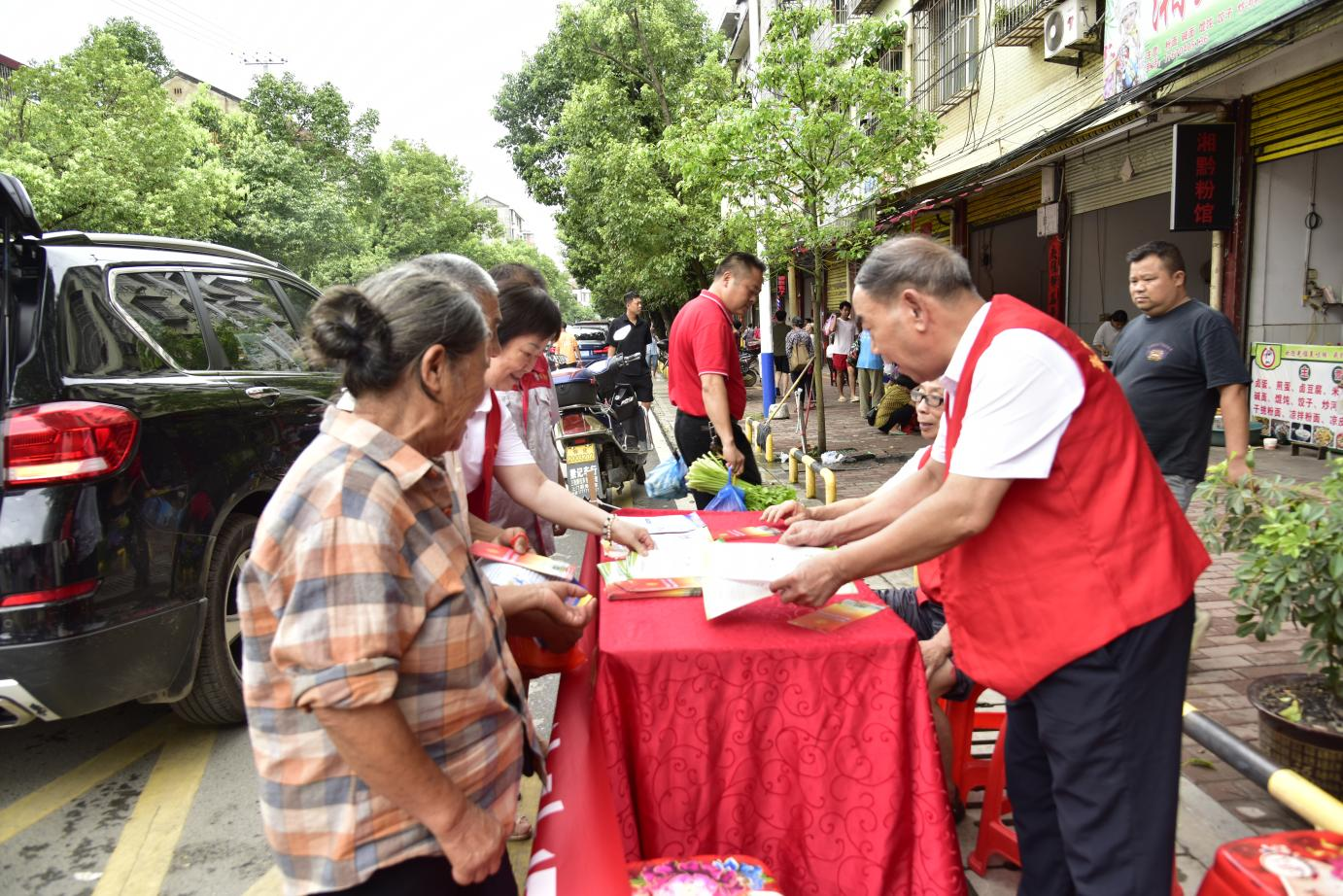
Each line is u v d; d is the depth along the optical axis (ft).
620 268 74.13
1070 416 5.61
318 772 4.25
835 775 6.39
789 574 6.24
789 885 6.51
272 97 111.14
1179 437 12.22
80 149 59.36
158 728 12.45
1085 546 5.64
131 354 10.92
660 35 72.90
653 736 6.39
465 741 4.59
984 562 6.01
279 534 4.05
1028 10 32.63
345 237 97.81
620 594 7.41
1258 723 9.95
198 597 10.89
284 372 14.14
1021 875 7.20
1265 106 25.05
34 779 11.03
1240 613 9.68
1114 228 34.06
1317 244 24.49
